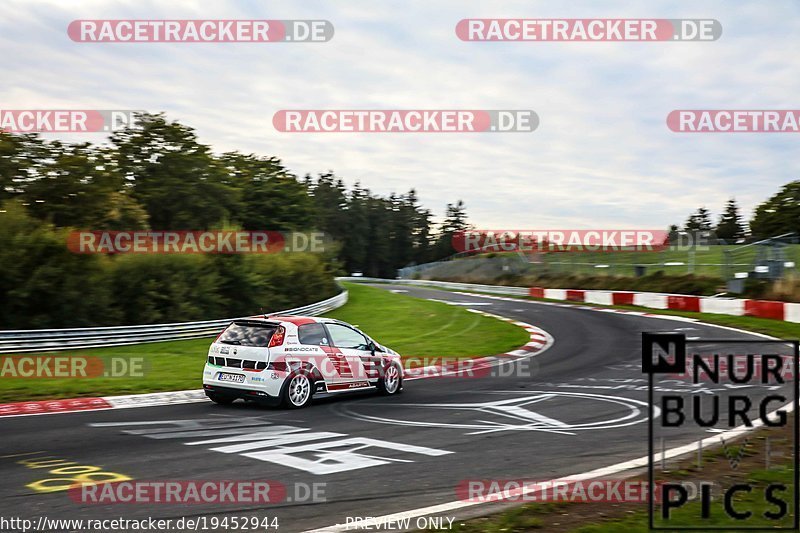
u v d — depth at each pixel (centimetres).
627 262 4128
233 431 852
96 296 1997
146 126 3491
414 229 11106
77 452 730
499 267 5116
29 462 685
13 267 1858
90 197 2492
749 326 2225
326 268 3466
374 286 5219
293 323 1069
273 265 2816
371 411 1010
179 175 3506
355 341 1148
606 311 2931
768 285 2791
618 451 754
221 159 4312
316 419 944
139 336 1917
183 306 2220
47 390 1162
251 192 4197
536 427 890
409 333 2178
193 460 699
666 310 2930
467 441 804
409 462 699
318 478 634
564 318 2631
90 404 1056
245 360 1023
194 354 1717
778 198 4916
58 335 1744
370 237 10600
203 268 2397
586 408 1034
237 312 2512
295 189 4409
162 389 1202
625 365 1541
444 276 6047
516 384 1291
